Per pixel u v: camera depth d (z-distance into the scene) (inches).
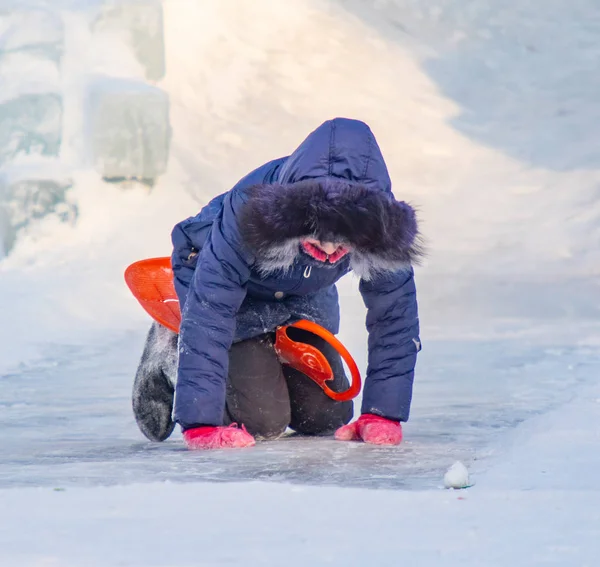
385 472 417.1
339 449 490.9
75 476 406.3
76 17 1734.7
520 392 751.7
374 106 1962.4
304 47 2039.9
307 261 476.1
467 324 1151.0
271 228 451.2
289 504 314.8
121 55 1749.5
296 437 574.6
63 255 1485.0
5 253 1507.1
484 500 320.5
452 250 1590.8
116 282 1359.5
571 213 1738.4
